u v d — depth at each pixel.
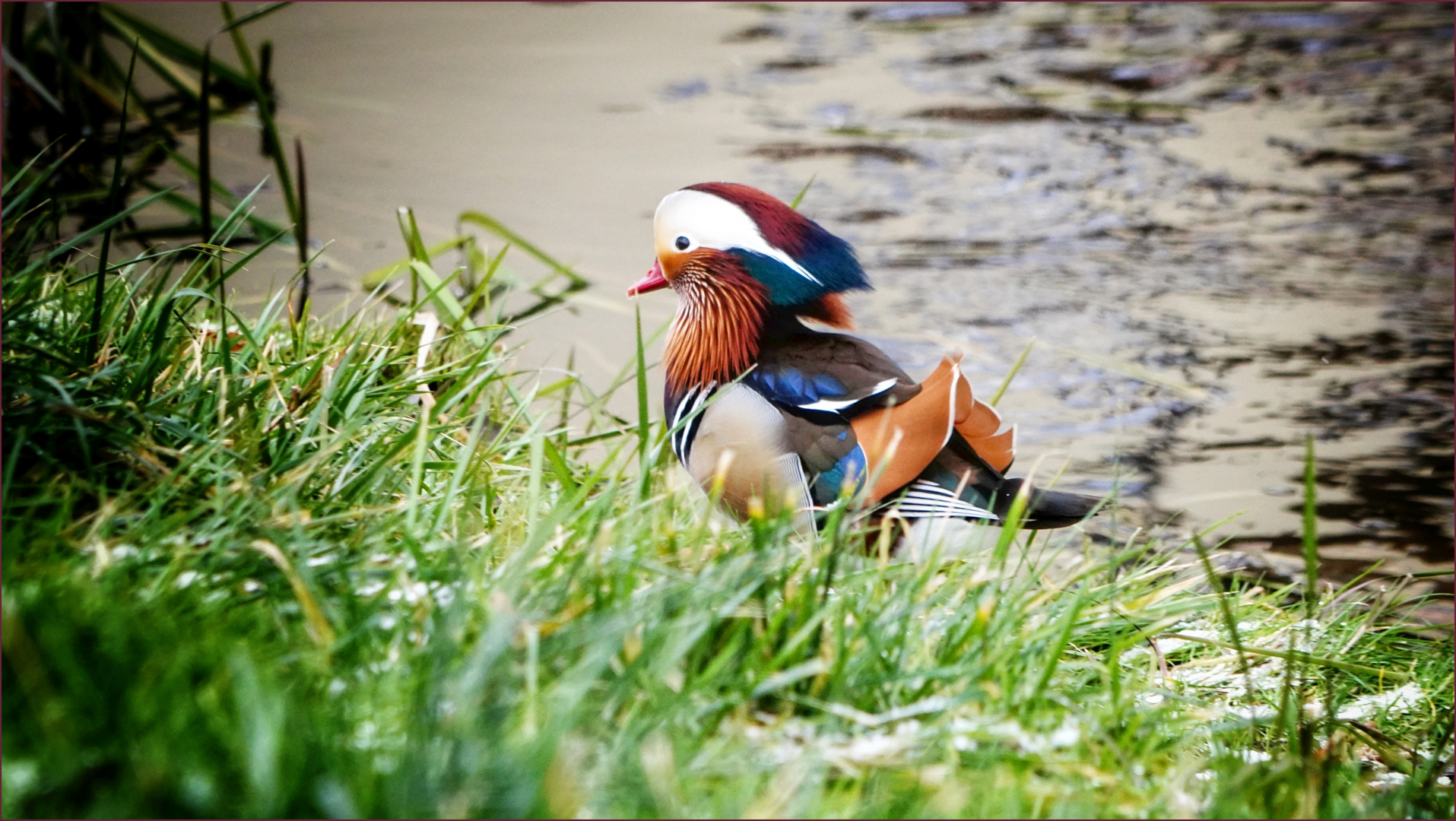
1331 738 5.28
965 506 6.65
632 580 4.68
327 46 19.14
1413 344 10.95
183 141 14.84
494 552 5.27
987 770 4.30
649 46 19.88
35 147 14.15
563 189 13.84
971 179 14.72
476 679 3.83
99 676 3.77
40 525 4.79
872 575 5.30
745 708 4.36
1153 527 8.15
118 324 6.46
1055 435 9.34
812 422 6.75
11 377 5.40
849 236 12.94
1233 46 20.28
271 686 3.83
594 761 3.99
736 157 15.08
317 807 3.49
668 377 7.41
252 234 12.23
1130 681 5.31
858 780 4.15
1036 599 5.47
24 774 3.43
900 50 19.94
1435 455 9.12
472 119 16.20
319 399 6.36
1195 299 11.79
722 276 7.11
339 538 5.30
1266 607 6.73
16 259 7.16
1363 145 16.09
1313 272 12.45
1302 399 9.96
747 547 5.27
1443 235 13.41
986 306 11.44
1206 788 4.63
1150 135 16.34
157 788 3.38
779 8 22.41
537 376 7.51
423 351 7.33
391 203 13.29
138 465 5.32
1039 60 19.48
